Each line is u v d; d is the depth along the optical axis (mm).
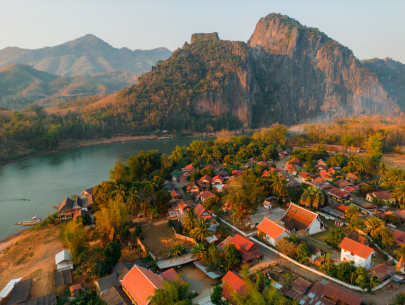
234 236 68812
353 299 45625
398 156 190625
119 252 63719
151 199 96188
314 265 60500
